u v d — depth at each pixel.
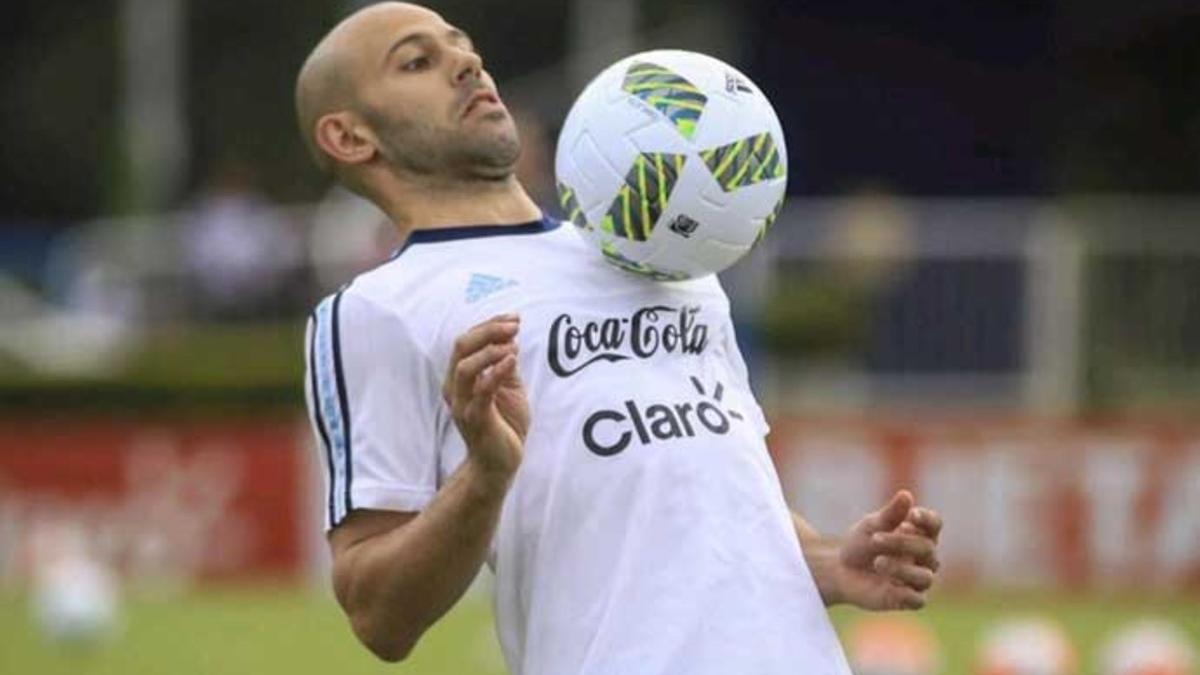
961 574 47.84
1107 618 44.31
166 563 50.59
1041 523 47.81
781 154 16.27
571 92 89.88
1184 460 47.66
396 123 16.61
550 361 16.08
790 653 15.79
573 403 16.02
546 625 15.94
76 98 113.81
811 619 16.00
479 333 14.94
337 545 16.09
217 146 109.75
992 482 47.84
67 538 50.50
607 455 15.91
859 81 63.59
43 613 42.53
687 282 16.64
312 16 111.31
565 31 109.75
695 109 15.98
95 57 114.00
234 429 50.56
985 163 63.69
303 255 65.00
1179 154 77.12
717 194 15.98
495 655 38.78
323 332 16.27
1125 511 47.75
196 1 110.75
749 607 15.77
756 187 16.08
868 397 54.81
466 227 16.50
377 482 15.98
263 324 64.06
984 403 54.41
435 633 41.75
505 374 14.90
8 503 50.84
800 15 63.41
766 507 16.14
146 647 40.19
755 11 63.59
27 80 114.44
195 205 98.19
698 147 15.92
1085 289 54.28
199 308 65.44
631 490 15.86
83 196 113.31
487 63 110.12
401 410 16.05
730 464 16.11
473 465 15.10
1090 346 54.22
